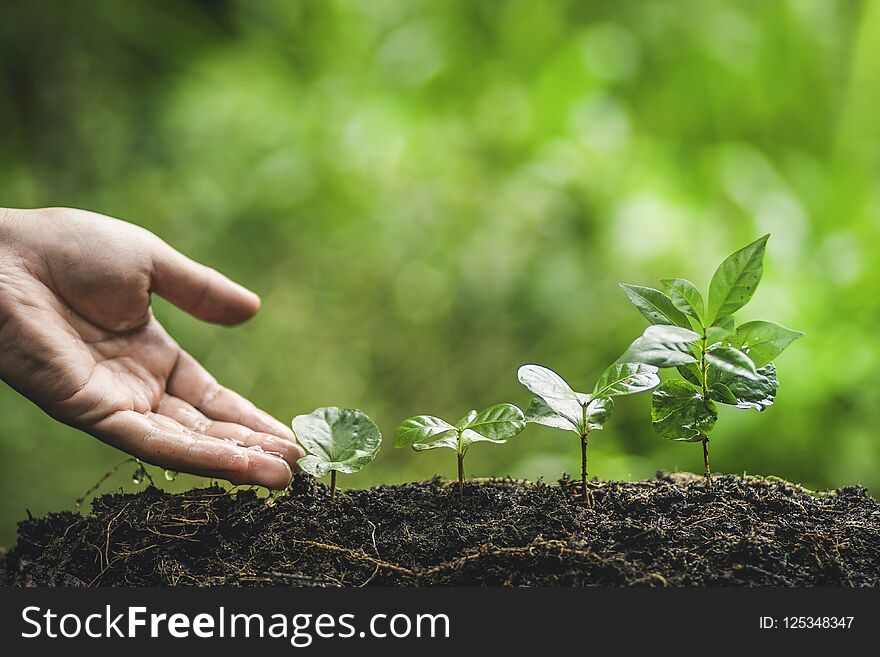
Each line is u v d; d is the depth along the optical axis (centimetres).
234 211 201
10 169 212
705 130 210
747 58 204
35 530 137
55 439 176
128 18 238
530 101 197
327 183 195
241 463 136
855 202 187
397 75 213
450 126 194
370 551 134
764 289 173
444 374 183
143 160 219
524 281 180
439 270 183
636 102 211
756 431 168
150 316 144
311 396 184
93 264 142
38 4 230
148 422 138
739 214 186
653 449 173
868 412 169
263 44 237
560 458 171
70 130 219
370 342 187
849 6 211
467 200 182
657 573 132
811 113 208
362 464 135
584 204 181
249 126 212
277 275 196
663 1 213
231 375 185
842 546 133
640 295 135
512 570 132
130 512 135
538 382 135
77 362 138
